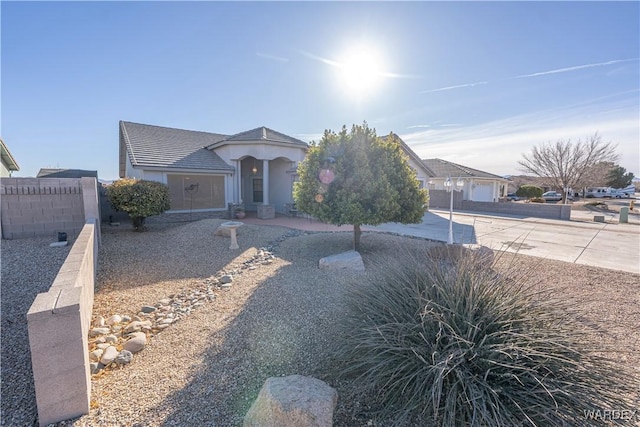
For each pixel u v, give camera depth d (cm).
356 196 690
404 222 765
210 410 235
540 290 302
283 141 1577
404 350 233
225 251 808
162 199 1094
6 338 346
